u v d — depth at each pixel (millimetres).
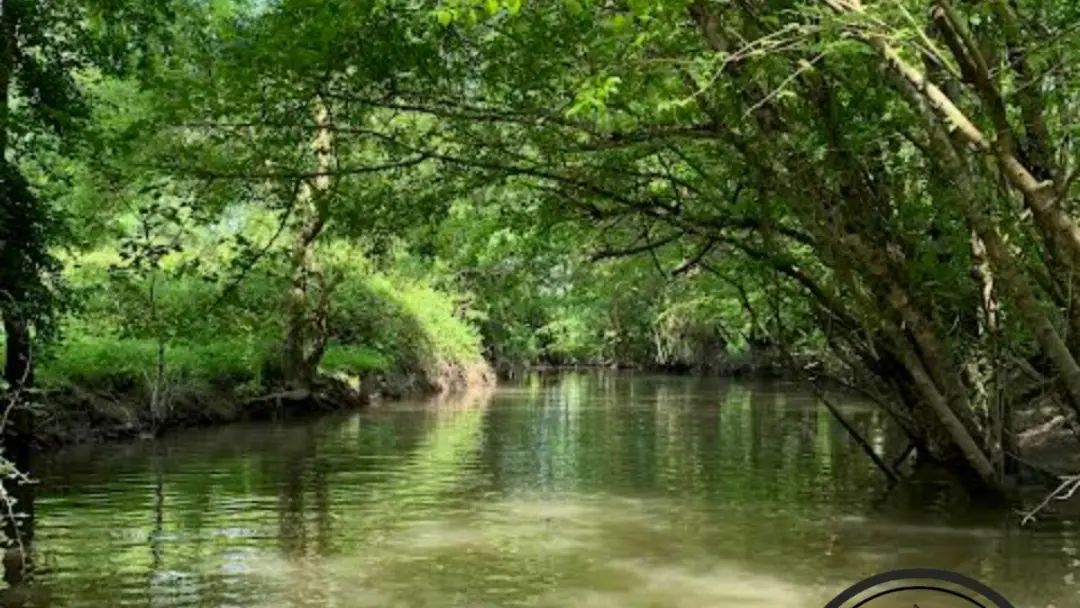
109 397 16891
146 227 11445
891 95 9586
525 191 12578
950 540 9133
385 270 28703
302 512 10398
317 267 22234
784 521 10016
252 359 21344
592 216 11992
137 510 10445
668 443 16922
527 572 8000
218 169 10516
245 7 12766
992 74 7645
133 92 16188
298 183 11156
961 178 8156
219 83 9891
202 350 20344
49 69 13828
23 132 13164
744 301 12406
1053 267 9758
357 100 10242
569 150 10453
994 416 11055
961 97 9211
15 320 13688
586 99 6934
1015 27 8195
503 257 14484
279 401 21234
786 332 16453
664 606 7098
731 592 7457
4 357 15578
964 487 11422
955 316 12773
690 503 11008
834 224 10211
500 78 10000
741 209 11000
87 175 15461
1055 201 7242
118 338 18125
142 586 7504
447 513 10414
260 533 9375
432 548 8812
